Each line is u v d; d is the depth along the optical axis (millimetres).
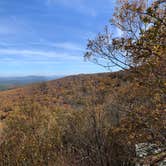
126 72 4855
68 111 7785
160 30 4195
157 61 4371
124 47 4641
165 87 4414
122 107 5184
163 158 4699
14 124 7309
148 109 4730
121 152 5941
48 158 5984
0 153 5992
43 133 6891
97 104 6414
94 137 6281
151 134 4738
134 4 4645
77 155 6441
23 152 5820
